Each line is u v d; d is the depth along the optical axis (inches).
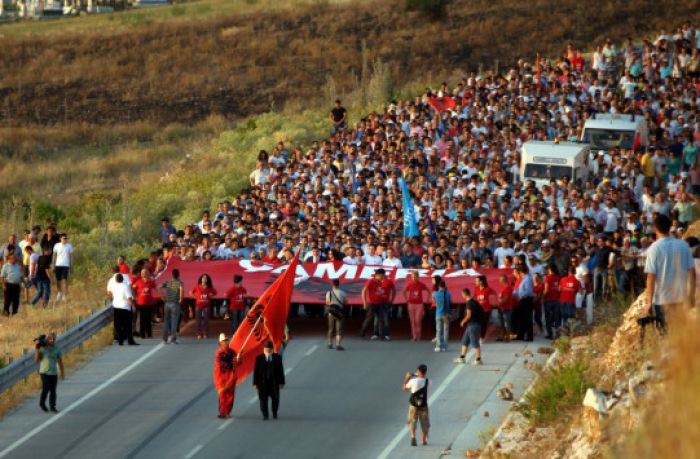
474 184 5684.1
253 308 3843.5
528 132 6540.4
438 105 6894.7
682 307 1256.8
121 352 4382.4
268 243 4955.7
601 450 2400.3
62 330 4763.8
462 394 3705.7
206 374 4047.7
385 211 5265.8
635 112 6845.5
